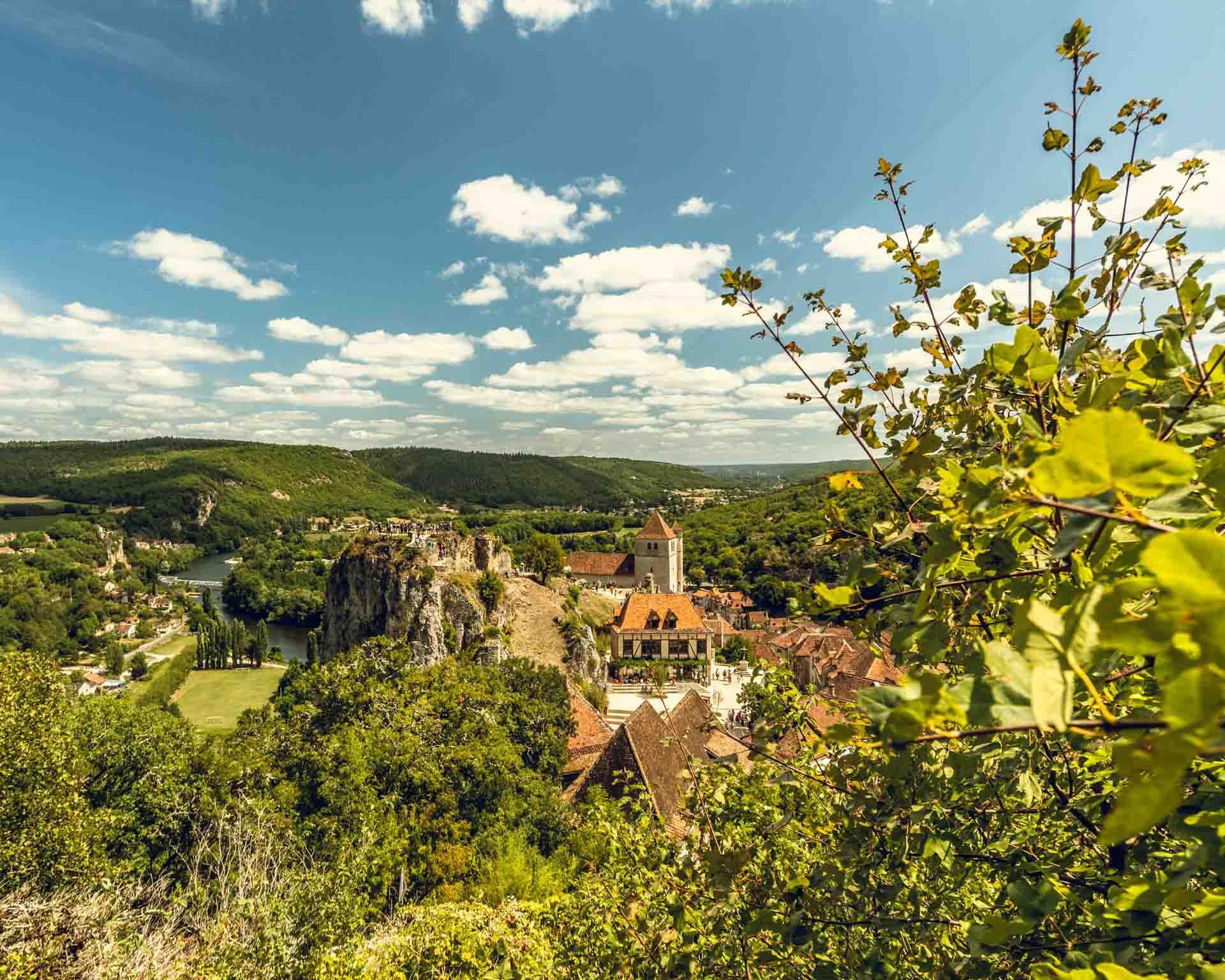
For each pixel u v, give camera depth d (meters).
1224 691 0.81
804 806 5.52
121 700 31.08
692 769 6.18
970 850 4.18
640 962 6.22
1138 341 2.68
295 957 13.34
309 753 26.28
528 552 84.00
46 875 15.64
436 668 39.34
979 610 3.33
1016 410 3.54
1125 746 0.93
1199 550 0.81
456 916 16.19
